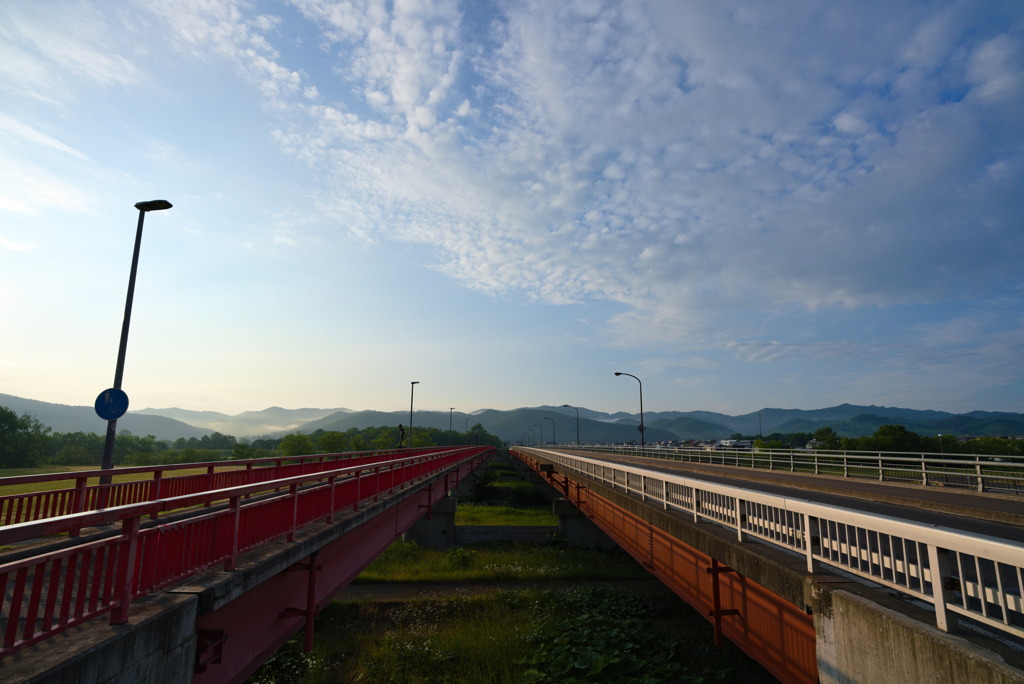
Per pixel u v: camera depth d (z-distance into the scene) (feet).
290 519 27.22
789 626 24.81
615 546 96.78
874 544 24.38
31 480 28.71
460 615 59.93
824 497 56.18
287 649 48.98
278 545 25.02
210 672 19.49
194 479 42.57
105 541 14.44
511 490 176.04
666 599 63.36
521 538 103.14
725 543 27.40
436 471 80.28
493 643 50.72
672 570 40.88
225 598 18.92
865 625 15.67
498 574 75.82
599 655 44.60
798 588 20.02
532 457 179.42
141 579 16.34
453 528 98.17
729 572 31.76
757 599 28.12
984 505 47.80
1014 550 11.05
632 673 42.50
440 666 46.34
